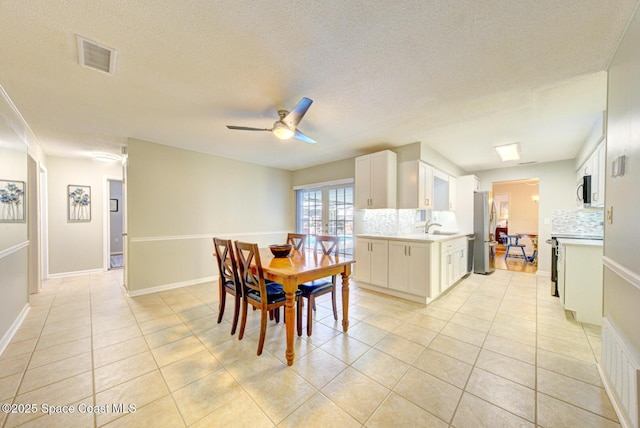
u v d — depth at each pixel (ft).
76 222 15.62
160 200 12.55
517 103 8.01
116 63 5.87
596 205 10.00
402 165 12.84
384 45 5.32
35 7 4.23
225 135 11.16
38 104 7.93
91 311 9.88
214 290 12.66
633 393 4.09
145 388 5.54
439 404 5.07
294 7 4.30
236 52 5.53
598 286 8.57
